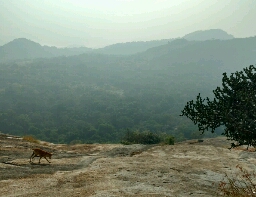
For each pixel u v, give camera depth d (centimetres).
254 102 565
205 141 2758
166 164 1533
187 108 650
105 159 1664
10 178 1092
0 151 1648
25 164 1381
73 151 2161
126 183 1061
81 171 1293
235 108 602
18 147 1881
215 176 1296
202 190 1009
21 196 862
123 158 1723
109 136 11912
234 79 616
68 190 945
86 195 877
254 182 1160
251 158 1820
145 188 992
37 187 980
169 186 1038
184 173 1316
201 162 1659
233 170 1446
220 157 1866
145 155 1934
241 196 848
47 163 1466
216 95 629
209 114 616
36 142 2489
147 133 4631
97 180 1100
